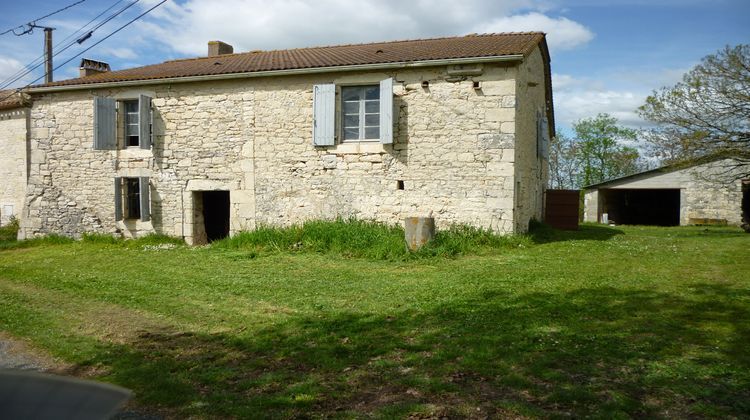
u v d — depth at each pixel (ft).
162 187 39.88
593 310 16.98
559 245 33.12
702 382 11.33
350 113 36.65
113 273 26.84
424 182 34.55
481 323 15.88
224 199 45.21
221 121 38.50
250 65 40.22
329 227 33.60
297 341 15.11
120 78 40.45
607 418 9.75
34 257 33.78
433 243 30.01
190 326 17.16
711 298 18.43
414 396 11.12
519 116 34.78
